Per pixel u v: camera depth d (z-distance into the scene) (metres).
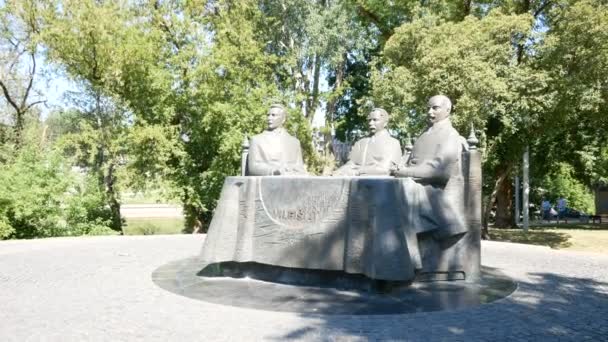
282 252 7.36
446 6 19.25
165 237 14.11
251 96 19.11
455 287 7.22
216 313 5.74
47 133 24.44
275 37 23.69
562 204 34.53
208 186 19.48
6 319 5.45
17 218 16.09
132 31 18.28
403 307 6.05
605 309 6.06
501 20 15.16
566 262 9.94
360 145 8.80
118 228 20.22
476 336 4.95
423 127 16.31
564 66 16.09
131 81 18.91
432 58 14.64
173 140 18.59
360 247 6.75
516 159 20.67
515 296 6.73
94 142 19.14
